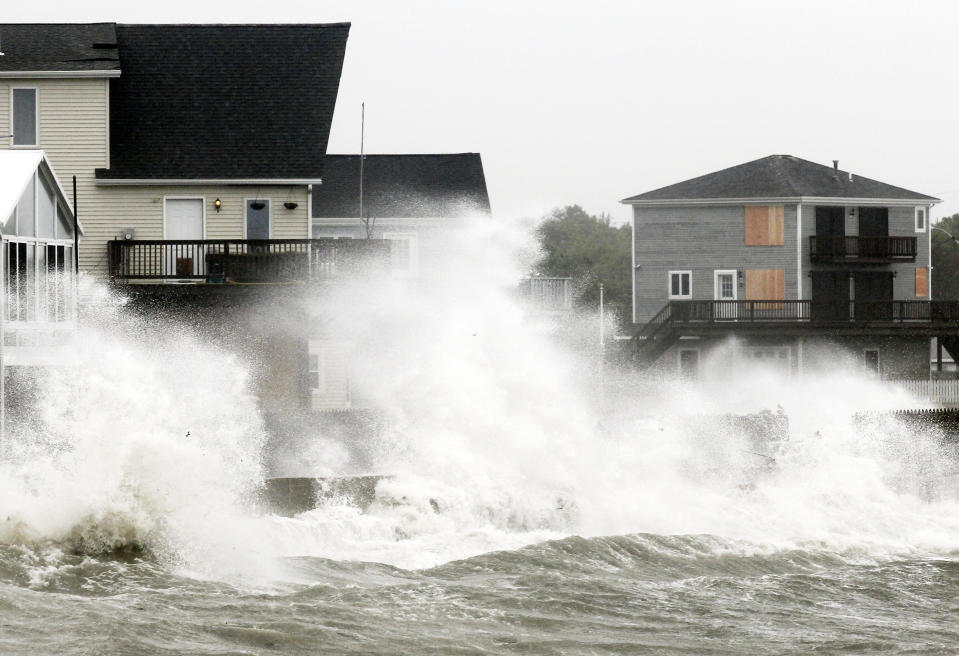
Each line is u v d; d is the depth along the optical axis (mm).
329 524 78312
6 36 131750
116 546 66812
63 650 48938
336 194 177375
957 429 120562
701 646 58156
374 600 61562
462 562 72750
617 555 77562
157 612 55438
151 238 127875
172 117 131875
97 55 129375
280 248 122438
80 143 126625
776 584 73312
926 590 74000
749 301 184625
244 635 53094
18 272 95562
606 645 57062
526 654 54375
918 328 186250
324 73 137500
